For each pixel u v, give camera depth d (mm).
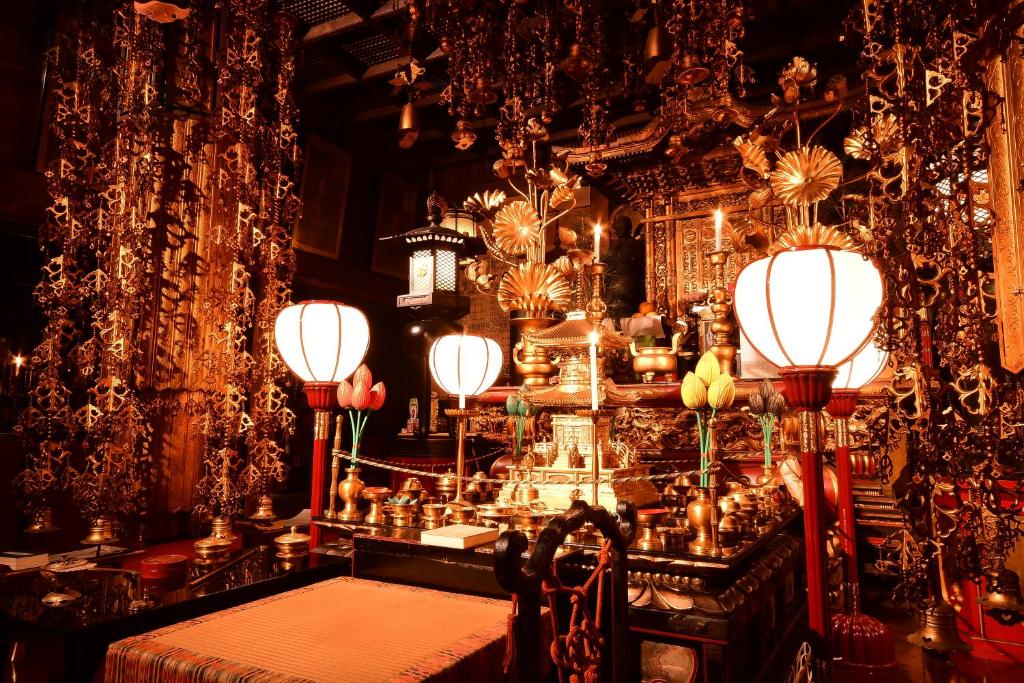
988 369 2082
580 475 2236
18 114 4297
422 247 5266
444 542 1829
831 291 1410
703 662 1552
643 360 3707
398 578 1950
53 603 1775
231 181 5141
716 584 1641
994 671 2504
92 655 1608
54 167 4102
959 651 2672
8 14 4234
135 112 4258
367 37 5758
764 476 2447
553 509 2156
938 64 2088
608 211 6438
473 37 3926
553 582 975
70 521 4184
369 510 2301
